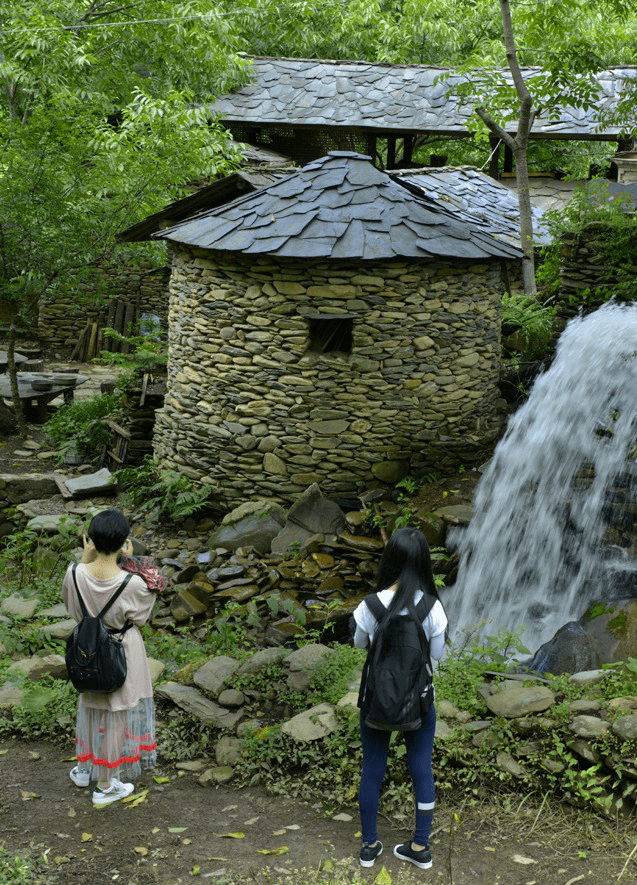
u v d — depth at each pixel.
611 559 7.41
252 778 4.74
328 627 7.68
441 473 9.58
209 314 9.65
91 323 19.31
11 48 15.57
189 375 10.02
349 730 4.82
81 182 13.08
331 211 9.28
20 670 5.90
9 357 13.38
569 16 13.26
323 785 4.68
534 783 4.37
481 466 9.43
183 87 18.30
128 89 17.67
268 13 20.52
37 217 12.61
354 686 5.32
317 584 8.29
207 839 4.20
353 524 8.88
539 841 4.08
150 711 4.46
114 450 12.01
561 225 11.01
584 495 8.01
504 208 15.50
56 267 13.16
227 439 9.71
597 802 4.16
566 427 9.01
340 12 23.03
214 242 9.28
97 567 4.19
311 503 9.06
